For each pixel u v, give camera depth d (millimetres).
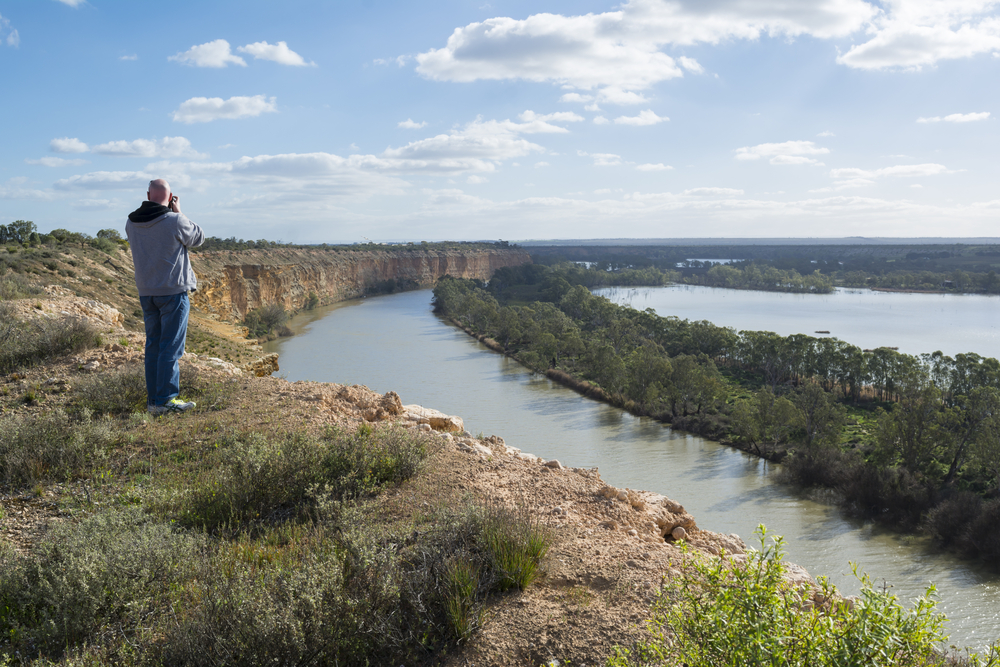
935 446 57281
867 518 49031
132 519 4949
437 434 7746
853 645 2480
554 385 91000
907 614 2527
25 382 8562
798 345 99875
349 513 5016
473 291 190500
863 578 2707
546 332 107875
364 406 9102
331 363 96562
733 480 56375
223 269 111250
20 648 3627
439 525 4680
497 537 4375
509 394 84875
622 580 4277
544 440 66438
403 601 3873
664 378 77062
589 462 60125
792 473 56844
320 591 3631
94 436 6656
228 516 5328
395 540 4598
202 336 31641
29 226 61875
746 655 2562
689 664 2768
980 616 35062
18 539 4832
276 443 6219
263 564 4320
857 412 84812
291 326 128625
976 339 154375
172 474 6105
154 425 7305
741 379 104938
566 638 3635
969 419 62062
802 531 46656
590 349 96625
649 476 56906
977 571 40594
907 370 83250
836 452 58750
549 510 5695
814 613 2779
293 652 3352
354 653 3479
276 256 152375
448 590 3836
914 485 51375
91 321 12398
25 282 23844
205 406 8039
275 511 5535
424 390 85125
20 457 6012
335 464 5969
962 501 47000
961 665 2631
